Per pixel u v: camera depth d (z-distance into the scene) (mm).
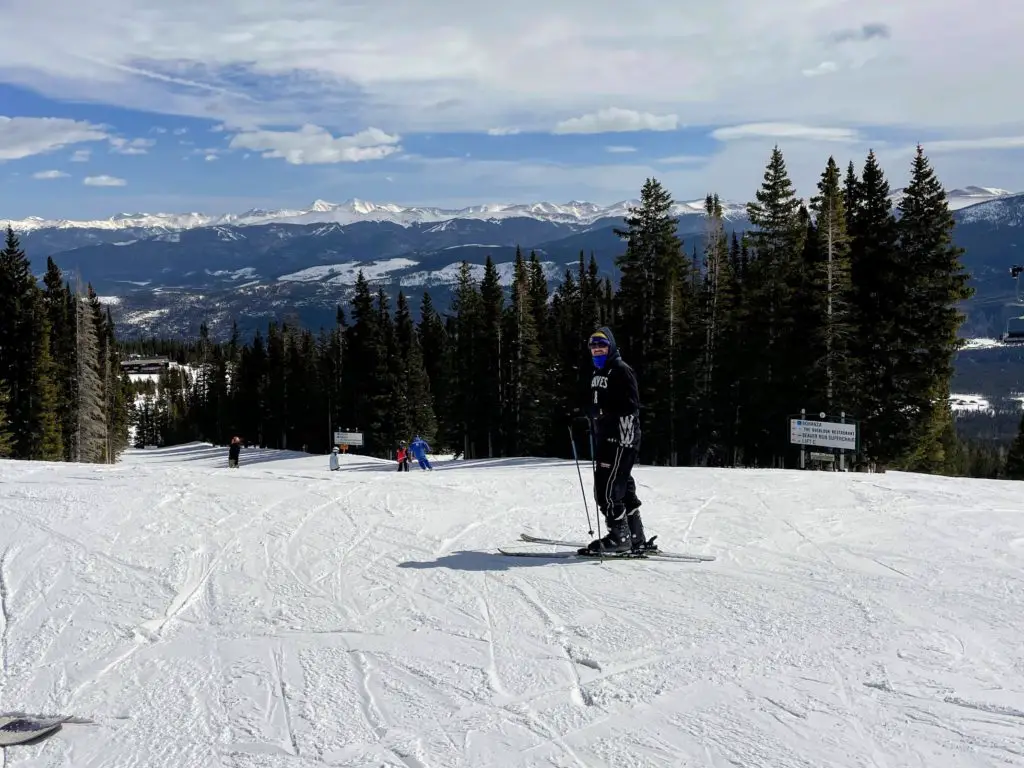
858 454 29047
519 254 50938
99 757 3508
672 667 4164
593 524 8148
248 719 3801
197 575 6551
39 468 15633
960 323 29609
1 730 3771
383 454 56719
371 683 4164
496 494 10125
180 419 116500
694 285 41781
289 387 72938
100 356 65188
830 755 3164
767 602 5207
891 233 30719
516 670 4242
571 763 3219
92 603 5922
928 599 5156
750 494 9641
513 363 50125
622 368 6586
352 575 6355
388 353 58312
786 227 36375
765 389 33906
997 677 3848
